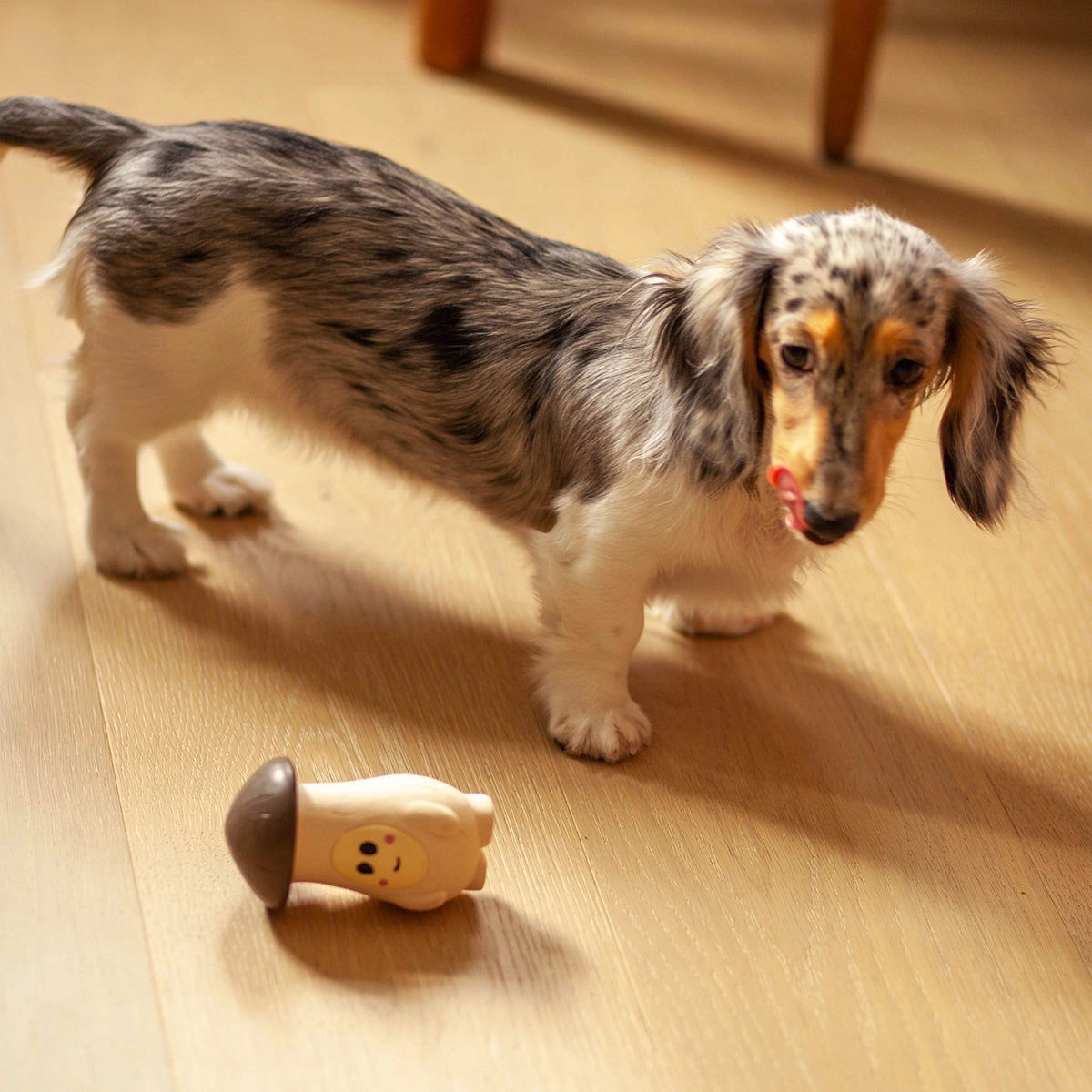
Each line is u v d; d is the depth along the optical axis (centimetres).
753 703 157
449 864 121
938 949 127
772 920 129
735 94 309
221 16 326
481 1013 118
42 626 158
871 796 144
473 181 260
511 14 342
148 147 151
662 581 150
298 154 151
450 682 156
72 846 131
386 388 149
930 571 179
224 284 148
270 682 154
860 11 261
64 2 326
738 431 128
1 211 240
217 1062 112
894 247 118
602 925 127
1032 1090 115
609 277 145
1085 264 247
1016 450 142
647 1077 113
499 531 168
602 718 147
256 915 125
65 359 167
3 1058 111
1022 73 326
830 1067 115
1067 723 156
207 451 179
